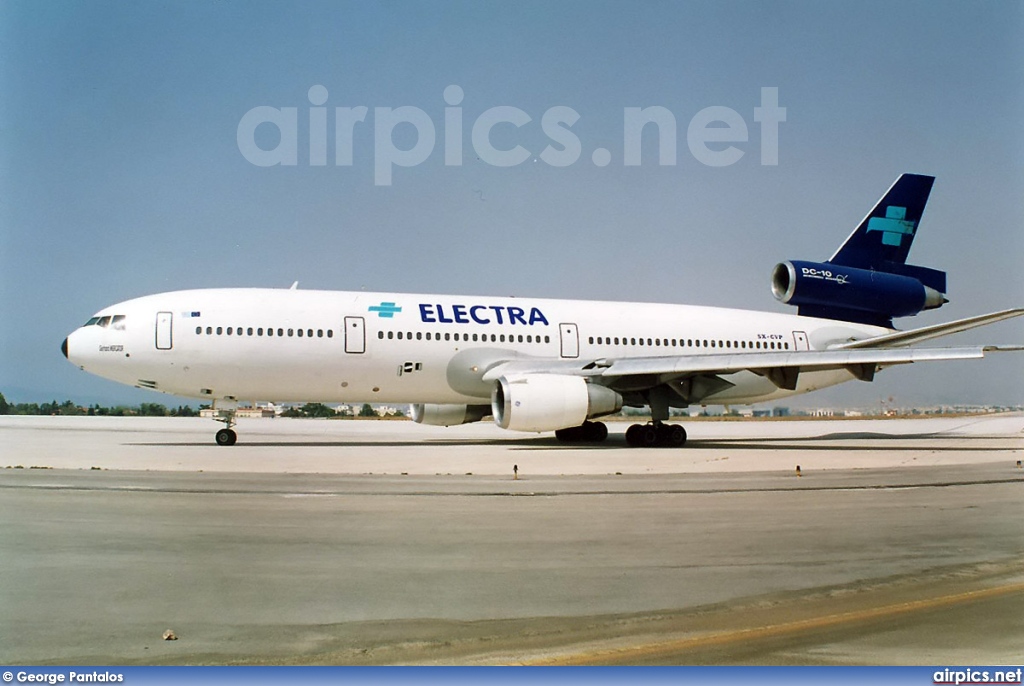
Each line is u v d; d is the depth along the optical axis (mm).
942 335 29234
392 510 12133
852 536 10508
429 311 27500
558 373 26906
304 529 10578
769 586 8156
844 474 17984
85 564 8672
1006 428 48000
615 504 12969
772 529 10922
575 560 9062
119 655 6199
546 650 6406
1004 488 15398
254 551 9312
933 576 8586
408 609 7301
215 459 20516
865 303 33781
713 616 7254
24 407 66625
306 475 16672
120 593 7684
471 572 8516
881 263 34250
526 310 29016
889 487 15445
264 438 31422
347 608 7309
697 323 31359
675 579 8344
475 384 27797
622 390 28062
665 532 10656
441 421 30438
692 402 29656
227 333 25078
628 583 8180
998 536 10578
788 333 32469
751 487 15328
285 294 26500
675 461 21359
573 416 25438
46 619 6961
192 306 25203
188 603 7406
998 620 7234
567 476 17078
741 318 32375
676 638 6715
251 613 7152
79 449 23656
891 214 34219
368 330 26453
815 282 32750
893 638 6785
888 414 80000
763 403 33594
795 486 15523
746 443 31141
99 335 24578
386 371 26781
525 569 8656
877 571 8766
